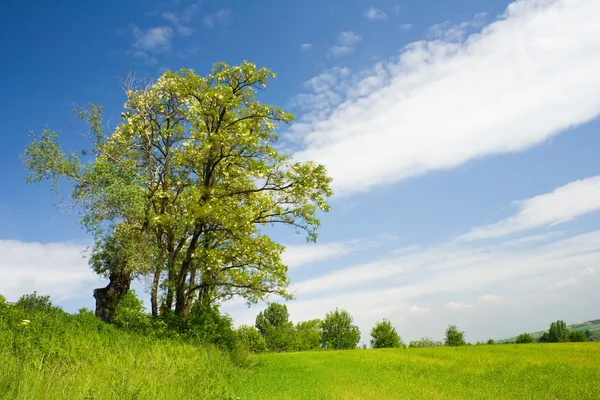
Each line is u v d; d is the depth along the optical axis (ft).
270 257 75.36
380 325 204.44
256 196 82.43
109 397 24.97
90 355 36.76
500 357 74.33
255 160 79.46
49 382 23.32
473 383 46.83
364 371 57.77
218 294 83.51
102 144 80.07
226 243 80.84
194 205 71.87
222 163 78.74
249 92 79.56
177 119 84.94
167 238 83.20
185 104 82.99
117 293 76.38
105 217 72.08
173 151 83.87
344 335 234.58
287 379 47.32
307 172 74.74
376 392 40.32
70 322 49.83
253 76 78.07
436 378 51.42
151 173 82.79
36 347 34.60
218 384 37.73
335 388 41.50
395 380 48.65
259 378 47.44
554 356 72.28
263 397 35.58
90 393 23.98
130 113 81.76
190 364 42.91
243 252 76.02
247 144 76.43
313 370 57.77
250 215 75.92
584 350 80.84
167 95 83.20
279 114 79.66
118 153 81.41
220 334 67.56
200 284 78.28
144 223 77.20
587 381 45.34
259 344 155.63
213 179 81.61
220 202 74.28
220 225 76.33
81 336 42.80
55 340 38.40
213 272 76.33
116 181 71.67
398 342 201.77
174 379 33.71
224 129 76.74
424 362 70.38
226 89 76.74
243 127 76.13
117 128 80.69
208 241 79.97
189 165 79.77
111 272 76.13
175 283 77.51
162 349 48.85
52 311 53.83
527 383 45.73
